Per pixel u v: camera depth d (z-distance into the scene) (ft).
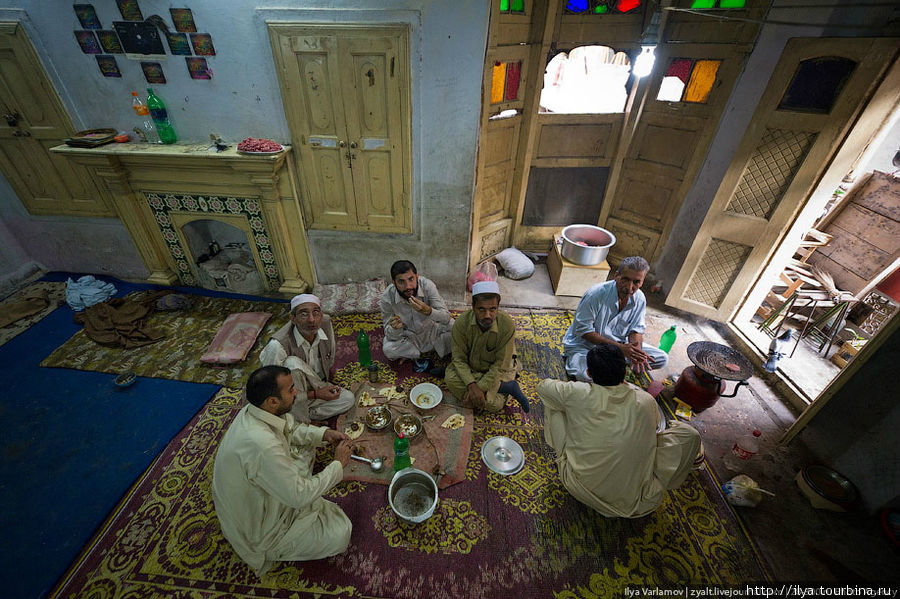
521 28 11.82
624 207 15.08
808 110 9.57
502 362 9.21
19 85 11.03
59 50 10.44
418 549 7.13
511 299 14.15
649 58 10.64
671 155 13.08
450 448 8.74
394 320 10.00
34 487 7.93
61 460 8.44
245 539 6.21
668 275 14.14
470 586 6.68
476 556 7.07
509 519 7.64
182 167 11.31
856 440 8.07
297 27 9.35
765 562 7.14
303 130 10.81
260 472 5.71
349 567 6.86
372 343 11.85
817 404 8.63
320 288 13.41
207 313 12.89
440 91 9.94
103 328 11.78
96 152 10.63
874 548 7.36
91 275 14.56
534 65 12.59
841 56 8.73
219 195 12.03
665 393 10.53
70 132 11.72
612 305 10.10
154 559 6.92
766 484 8.45
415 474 7.75
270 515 6.18
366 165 11.21
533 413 9.82
